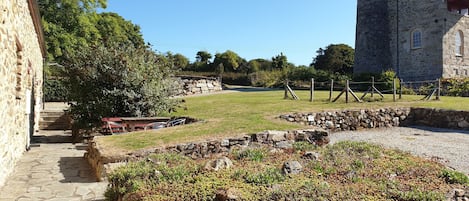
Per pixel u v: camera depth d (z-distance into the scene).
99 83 11.15
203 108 13.30
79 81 11.09
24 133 8.42
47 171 6.45
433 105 13.08
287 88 16.36
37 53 13.17
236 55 46.56
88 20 24.44
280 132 7.71
